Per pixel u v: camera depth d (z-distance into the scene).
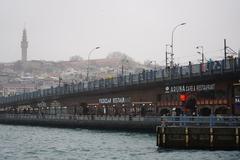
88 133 98.75
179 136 59.94
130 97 118.94
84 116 117.50
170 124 63.38
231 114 91.56
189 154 56.03
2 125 150.62
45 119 135.88
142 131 95.94
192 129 59.53
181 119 62.19
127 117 100.38
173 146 60.22
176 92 104.12
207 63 93.94
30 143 78.25
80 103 139.38
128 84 116.31
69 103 144.88
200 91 98.25
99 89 127.50
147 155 57.62
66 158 57.22
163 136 60.44
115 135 90.06
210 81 95.88
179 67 100.69
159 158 53.72
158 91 109.62
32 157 58.62
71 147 70.19
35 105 165.25
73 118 122.12
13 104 181.00
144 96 114.25
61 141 80.94
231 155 54.69
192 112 93.31
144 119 95.44
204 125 61.38
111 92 125.12
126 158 55.91
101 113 129.75
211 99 96.25
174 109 101.62
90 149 66.88
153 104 111.31
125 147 67.88
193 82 98.62
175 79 101.31
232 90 91.94
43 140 84.12
